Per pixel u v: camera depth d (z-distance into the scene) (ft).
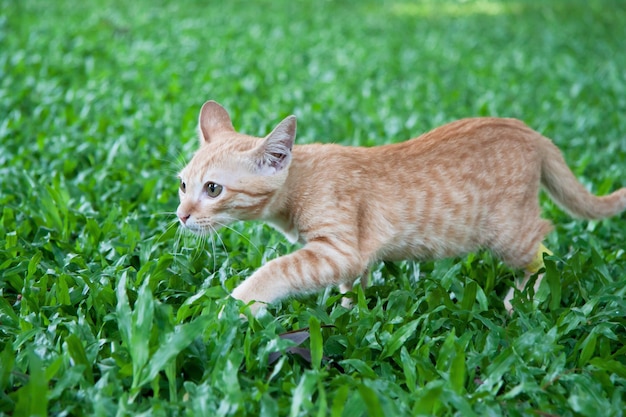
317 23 8.18
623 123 4.78
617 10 9.40
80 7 8.01
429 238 2.90
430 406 2.20
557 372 2.40
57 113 4.52
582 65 6.47
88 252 3.02
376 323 2.57
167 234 2.97
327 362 2.48
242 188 2.76
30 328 2.52
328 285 2.75
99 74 5.31
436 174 2.89
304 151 2.87
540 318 2.68
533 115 4.91
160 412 2.17
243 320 2.55
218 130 2.97
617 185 3.93
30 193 3.43
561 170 3.13
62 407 2.23
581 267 2.98
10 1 7.72
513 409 2.26
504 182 2.96
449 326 2.67
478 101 5.23
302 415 2.21
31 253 2.97
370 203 2.82
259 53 6.50
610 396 2.38
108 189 3.58
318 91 5.37
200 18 7.95
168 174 3.75
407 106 5.03
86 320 2.57
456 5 10.15
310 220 2.78
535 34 7.96
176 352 2.24
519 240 2.99
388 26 8.36
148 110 4.60
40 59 5.49
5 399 2.23
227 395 2.21
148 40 6.65
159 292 2.73
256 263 3.04
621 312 2.70
